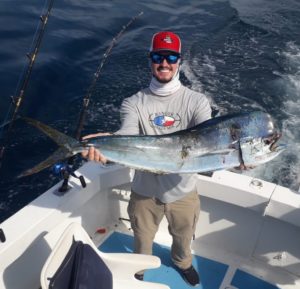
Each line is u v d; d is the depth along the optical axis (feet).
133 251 10.52
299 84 26.00
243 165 7.14
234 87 25.41
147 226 9.12
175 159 7.35
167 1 43.50
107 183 10.32
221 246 10.94
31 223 8.32
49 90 23.13
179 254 9.66
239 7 41.93
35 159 17.83
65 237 7.20
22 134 19.16
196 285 9.90
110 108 21.91
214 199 10.35
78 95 23.11
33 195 16.05
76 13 36.22
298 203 9.20
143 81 25.08
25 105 21.27
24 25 31.42
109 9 38.60
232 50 31.17
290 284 10.02
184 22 37.24
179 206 8.82
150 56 7.83
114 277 7.98
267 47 31.86
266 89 25.25
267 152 7.12
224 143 7.13
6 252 7.69
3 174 16.93
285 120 22.11
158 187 8.57
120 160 7.37
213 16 39.14
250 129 7.02
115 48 30.01
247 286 9.95
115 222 11.68
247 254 10.69
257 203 9.52
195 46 31.58
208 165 7.30
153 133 8.24
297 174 17.75
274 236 10.11
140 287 7.91
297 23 37.45
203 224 10.86
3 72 23.86
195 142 7.29
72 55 27.84
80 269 6.71
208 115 7.97
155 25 36.01
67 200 9.12
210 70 27.58
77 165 17.11
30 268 8.35
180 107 8.09
